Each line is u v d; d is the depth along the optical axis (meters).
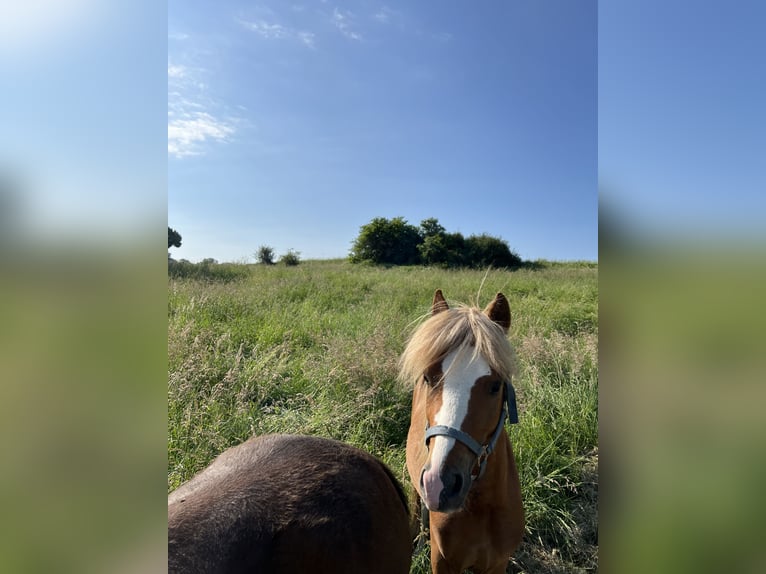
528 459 3.28
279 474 1.75
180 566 1.31
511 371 1.97
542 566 2.76
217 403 3.62
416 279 12.29
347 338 5.49
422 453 2.39
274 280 10.59
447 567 2.24
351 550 1.62
